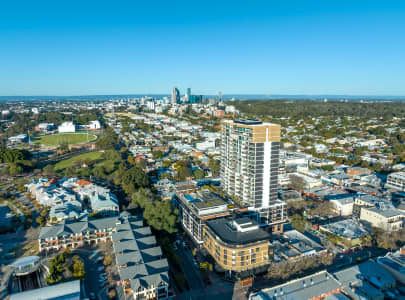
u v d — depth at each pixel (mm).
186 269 173625
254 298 135875
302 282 148125
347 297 144375
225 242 162625
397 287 158000
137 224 198500
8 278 165000
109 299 145500
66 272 165875
